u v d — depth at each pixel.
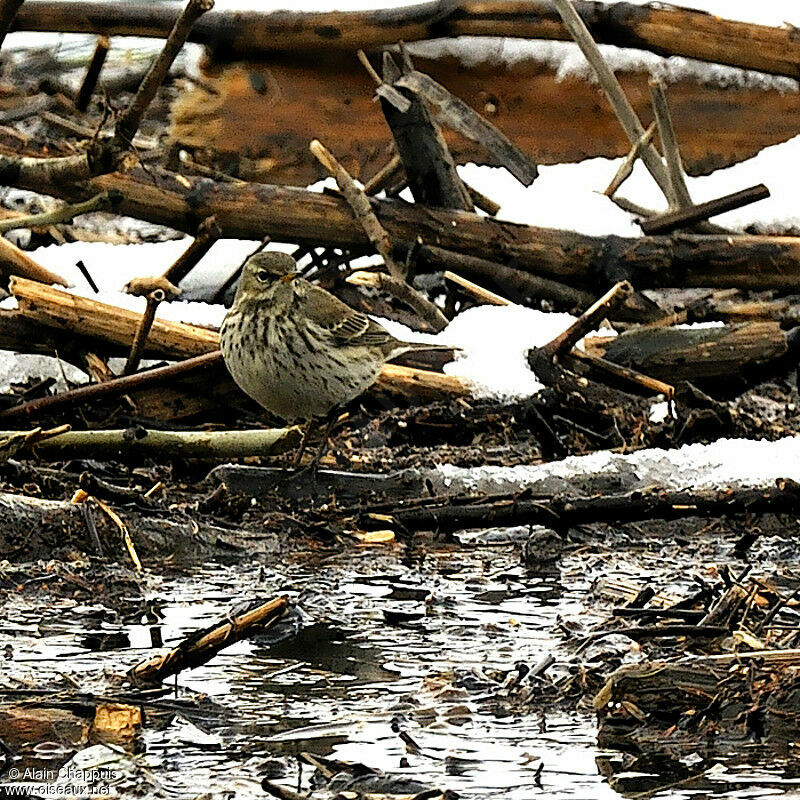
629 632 8.08
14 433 10.23
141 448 10.53
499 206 14.84
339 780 6.48
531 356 12.16
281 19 16.16
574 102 16.48
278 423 12.02
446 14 15.80
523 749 6.86
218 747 6.82
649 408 12.09
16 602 8.82
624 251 13.62
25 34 18.97
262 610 7.77
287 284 10.84
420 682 7.69
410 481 10.77
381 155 16.59
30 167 13.11
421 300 13.32
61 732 6.95
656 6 15.41
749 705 7.15
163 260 14.15
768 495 10.16
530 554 10.16
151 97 11.73
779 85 16.47
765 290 13.79
